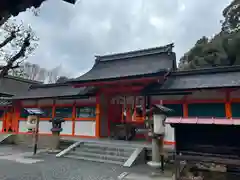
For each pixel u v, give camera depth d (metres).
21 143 12.90
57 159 8.29
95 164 7.45
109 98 13.69
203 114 9.48
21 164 7.34
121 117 14.15
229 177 5.22
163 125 6.77
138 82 10.48
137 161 7.56
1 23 2.10
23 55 4.83
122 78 10.07
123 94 12.73
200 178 5.34
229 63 23.98
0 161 7.82
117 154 8.27
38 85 16.64
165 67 11.49
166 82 10.78
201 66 25.70
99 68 14.52
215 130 4.83
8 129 15.39
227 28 28.81
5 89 18.61
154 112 6.87
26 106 15.02
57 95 13.26
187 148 5.07
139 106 12.48
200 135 4.98
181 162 5.58
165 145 9.27
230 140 4.68
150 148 8.21
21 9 2.09
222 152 4.71
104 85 11.45
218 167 5.34
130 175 6.00
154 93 10.35
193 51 29.00
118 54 15.45
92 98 12.80
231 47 23.62
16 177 5.73
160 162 6.73
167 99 10.32
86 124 12.58
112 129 13.30
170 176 5.83
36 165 7.20
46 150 10.30
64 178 5.71
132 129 12.30
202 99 9.60
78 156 8.65
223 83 8.94
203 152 4.89
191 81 10.20
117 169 6.72
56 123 10.50
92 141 10.16
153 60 13.31
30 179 5.57
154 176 5.86
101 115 12.60
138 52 14.83
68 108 13.48
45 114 14.14
